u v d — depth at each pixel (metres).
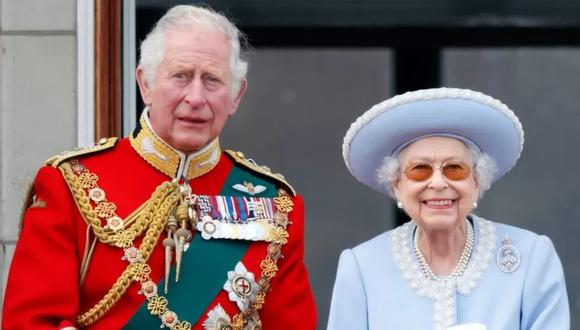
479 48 34.06
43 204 17.95
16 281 17.75
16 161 23.44
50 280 17.58
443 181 18.44
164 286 17.81
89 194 18.00
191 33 17.86
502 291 18.77
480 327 17.70
